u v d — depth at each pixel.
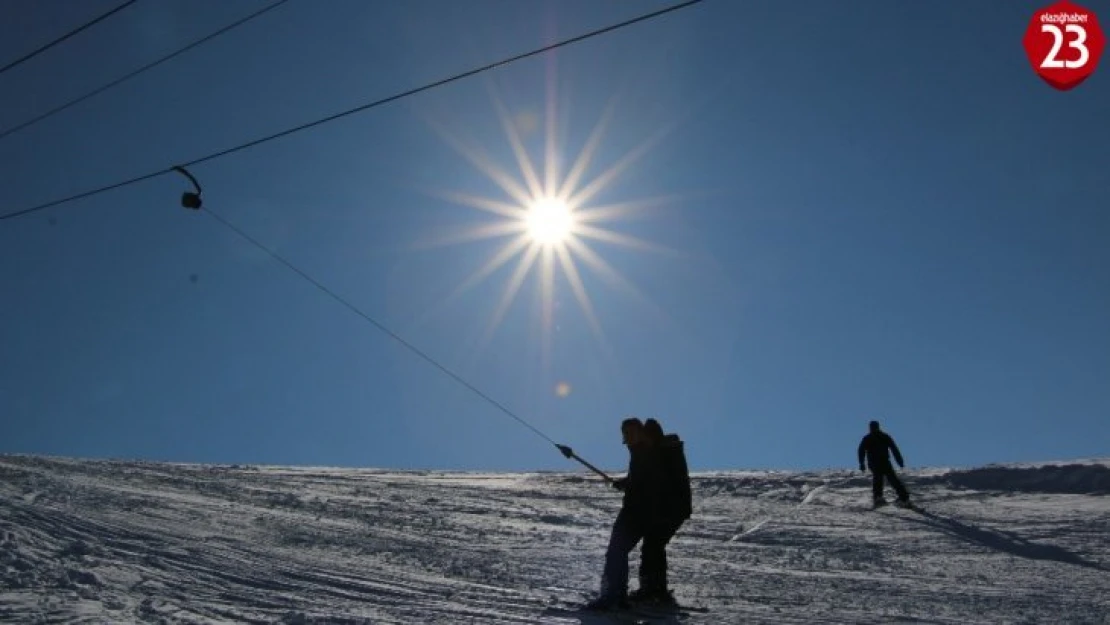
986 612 7.70
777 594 8.52
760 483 21.14
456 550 10.38
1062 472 19.09
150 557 7.86
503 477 23.25
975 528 14.06
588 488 20.17
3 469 12.94
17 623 5.27
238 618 5.97
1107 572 10.48
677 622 6.82
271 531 10.43
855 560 11.24
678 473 7.77
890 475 17.19
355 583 7.71
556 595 7.89
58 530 8.33
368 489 17.36
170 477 15.83
